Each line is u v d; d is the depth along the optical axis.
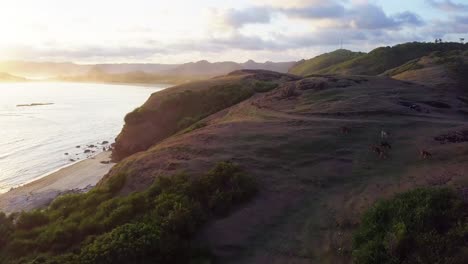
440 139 27.36
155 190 22.69
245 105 51.81
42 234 20.27
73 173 56.94
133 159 32.00
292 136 30.66
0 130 99.75
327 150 27.70
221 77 94.00
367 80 55.97
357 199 20.09
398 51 163.88
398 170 23.11
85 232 19.69
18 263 17.59
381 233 15.16
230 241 17.88
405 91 48.38
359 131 31.27
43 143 82.94
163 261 16.05
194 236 18.27
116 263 15.34
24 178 56.72
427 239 13.45
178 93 73.50
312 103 43.75
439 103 42.28
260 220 19.48
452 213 14.53
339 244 16.38
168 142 35.69
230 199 21.00
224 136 32.19
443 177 19.94
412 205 15.98
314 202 20.86
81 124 113.56
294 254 16.41
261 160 26.41
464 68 79.56
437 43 165.75
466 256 12.07
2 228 22.42
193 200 20.48
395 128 31.83
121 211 20.44
